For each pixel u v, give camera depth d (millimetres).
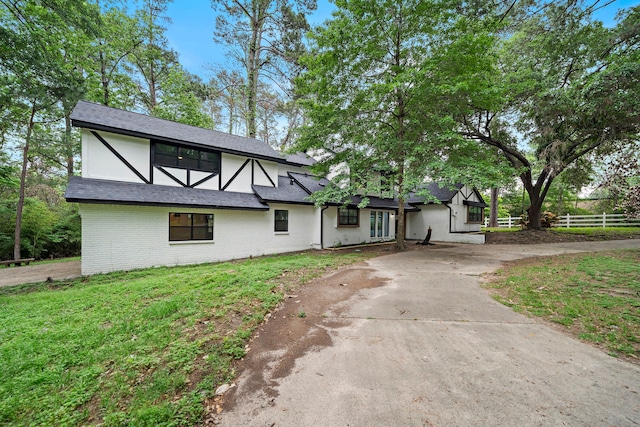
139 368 2752
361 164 11445
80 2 9141
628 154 9281
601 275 5754
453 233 17500
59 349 3188
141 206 8922
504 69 12586
